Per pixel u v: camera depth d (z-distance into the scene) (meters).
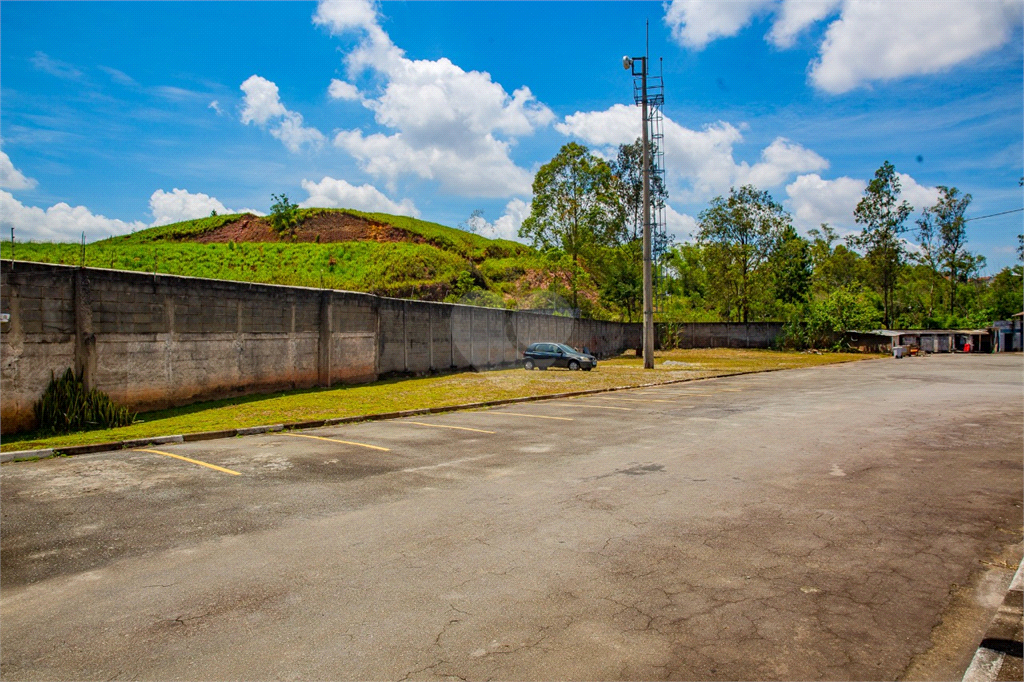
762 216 59.88
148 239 81.00
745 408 15.29
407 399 16.88
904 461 9.09
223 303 15.72
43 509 6.71
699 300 74.19
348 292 20.38
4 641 3.94
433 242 81.69
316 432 12.08
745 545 5.64
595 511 6.63
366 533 5.94
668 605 4.43
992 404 15.81
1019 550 5.57
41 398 11.52
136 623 4.16
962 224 62.41
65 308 11.96
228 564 5.17
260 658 3.72
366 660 3.70
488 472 8.47
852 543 5.71
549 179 49.88
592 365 29.86
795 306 56.44
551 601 4.49
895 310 66.00
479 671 3.58
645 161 30.50
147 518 6.39
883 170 60.84
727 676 3.56
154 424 12.28
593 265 56.41
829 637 4.02
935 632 4.11
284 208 84.56
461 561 5.24
